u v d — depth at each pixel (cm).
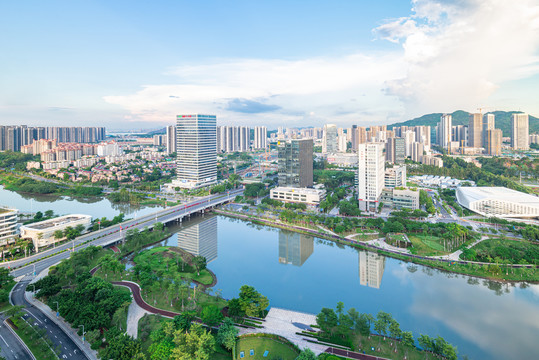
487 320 19288
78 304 17925
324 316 17325
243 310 18538
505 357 16025
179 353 13938
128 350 14550
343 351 15912
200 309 19400
